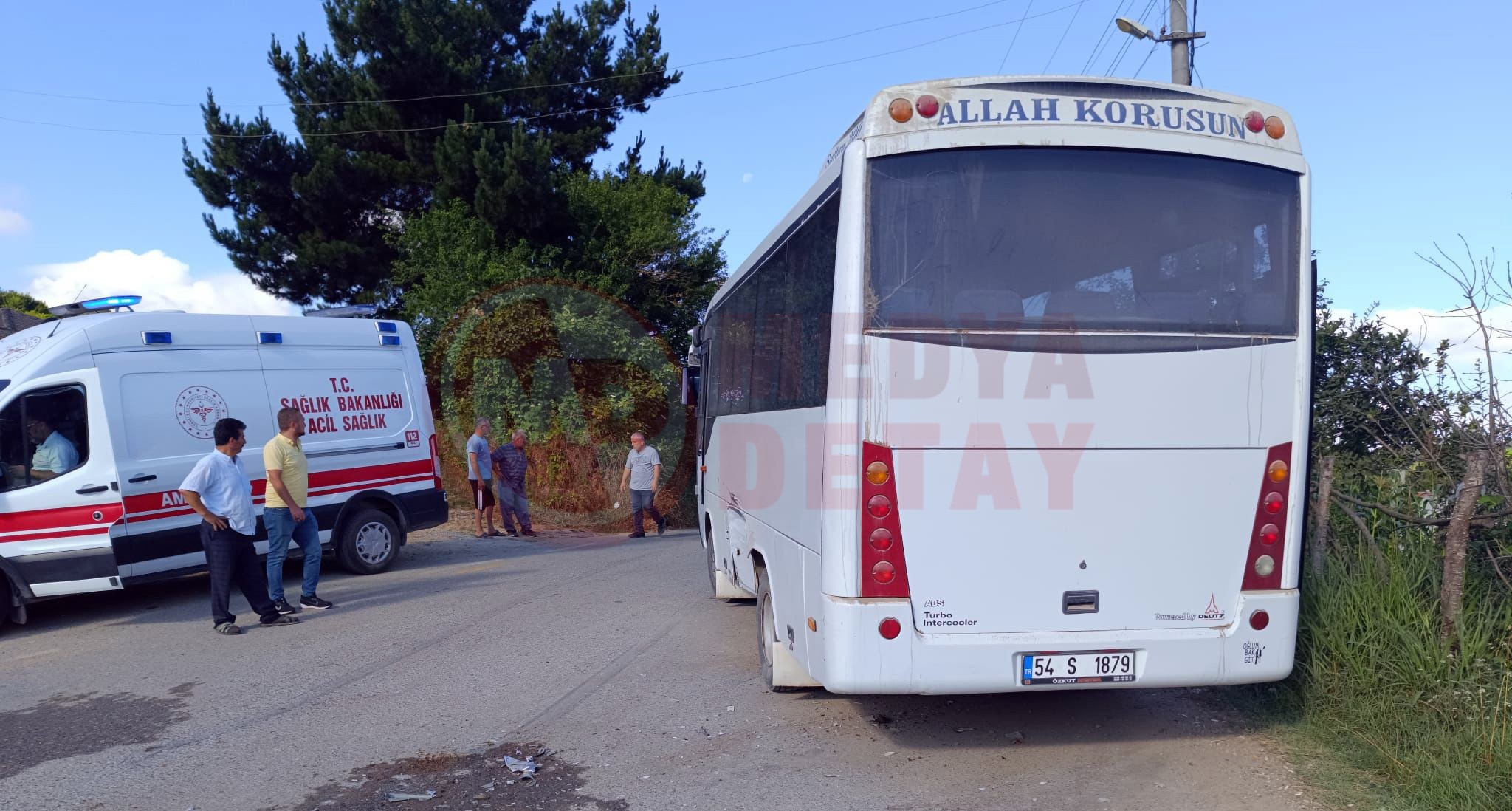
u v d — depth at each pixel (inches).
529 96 1000.2
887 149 198.4
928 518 196.1
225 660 315.3
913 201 198.2
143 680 295.0
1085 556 199.0
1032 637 197.8
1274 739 222.5
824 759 219.8
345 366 462.9
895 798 198.1
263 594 361.4
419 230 867.4
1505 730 190.7
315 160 895.7
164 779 215.3
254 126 886.4
